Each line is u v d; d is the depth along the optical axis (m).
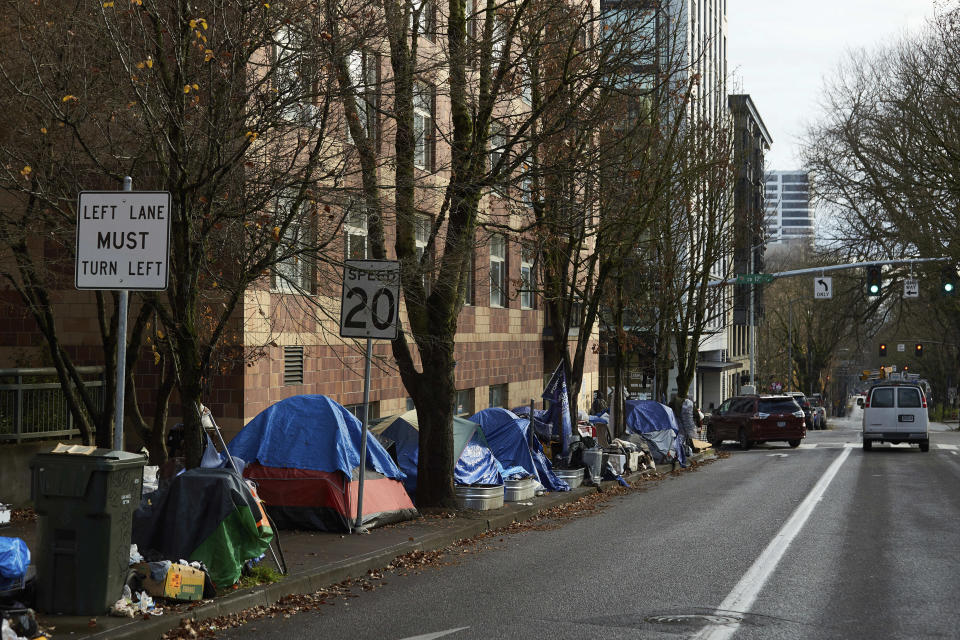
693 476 25.66
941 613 8.86
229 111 11.15
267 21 11.60
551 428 21.62
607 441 24.89
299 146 11.55
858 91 44.00
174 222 10.80
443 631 8.19
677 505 18.39
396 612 9.00
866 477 24.42
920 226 42.06
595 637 7.93
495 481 17.72
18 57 12.55
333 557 11.41
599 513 17.28
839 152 44.91
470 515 15.57
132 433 17.55
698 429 36.50
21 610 7.20
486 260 28.17
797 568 11.25
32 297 14.42
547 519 16.52
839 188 45.53
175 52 10.98
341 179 12.42
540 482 19.78
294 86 11.59
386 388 22.58
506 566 11.58
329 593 9.95
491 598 9.62
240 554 9.49
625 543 13.40
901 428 36.19
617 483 22.42
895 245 45.66
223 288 12.08
